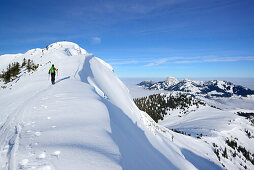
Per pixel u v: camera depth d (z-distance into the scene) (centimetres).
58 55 5444
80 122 835
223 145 12850
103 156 551
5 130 783
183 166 1811
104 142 662
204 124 19512
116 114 1551
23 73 4950
